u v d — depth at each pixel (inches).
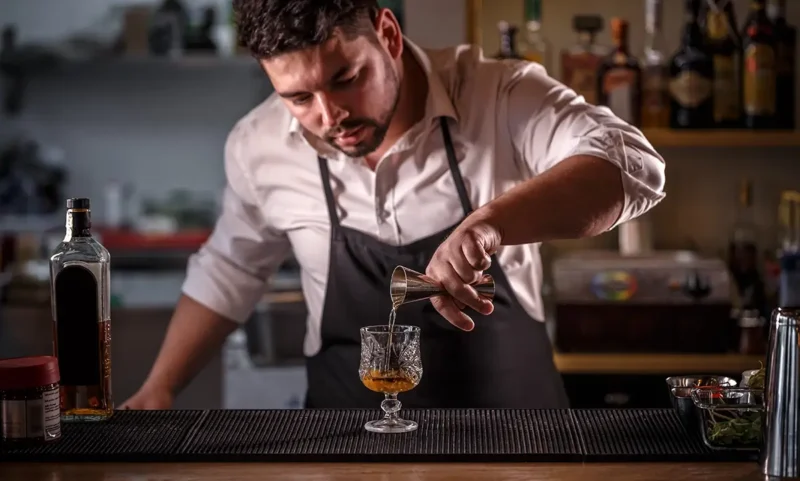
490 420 60.2
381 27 69.2
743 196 109.7
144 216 201.5
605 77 103.3
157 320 117.6
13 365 55.8
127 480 51.5
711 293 101.1
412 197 78.4
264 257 86.3
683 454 53.4
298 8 61.2
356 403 79.8
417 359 59.6
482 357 76.8
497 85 78.0
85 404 61.2
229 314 85.2
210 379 116.4
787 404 50.1
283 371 116.2
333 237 80.1
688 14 104.8
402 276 55.9
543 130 75.2
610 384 102.1
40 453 54.8
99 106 211.2
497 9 111.7
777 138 102.2
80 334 60.7
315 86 63.6
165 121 212.1
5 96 209.0
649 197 64.9
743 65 105.1
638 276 101.7
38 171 201.6
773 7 106.3
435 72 78.0
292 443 56.0
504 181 78.9
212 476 51.9
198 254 87.7
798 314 50.3
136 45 189.3
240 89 212.1
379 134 68.2
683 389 58.5
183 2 202.1
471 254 55.7
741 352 101.5
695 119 104.1
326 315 80.4
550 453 53.6
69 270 60.4
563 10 111.5
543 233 60.6
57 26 214.2
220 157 213.0
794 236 109.8
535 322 80.0
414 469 52.5
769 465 50.8
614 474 51.5
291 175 81.1
